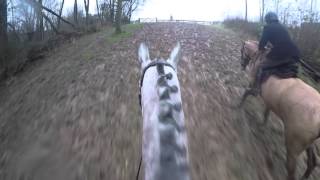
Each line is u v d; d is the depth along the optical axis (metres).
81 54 22.02
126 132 9.76
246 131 9.42
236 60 16.23
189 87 12.40
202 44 20.31
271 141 9.10
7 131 13.58
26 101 16.42
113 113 11.09
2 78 24.30
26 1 29.41
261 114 10.36
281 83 7.79
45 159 9.69
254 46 9.91
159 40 22.23
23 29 29.61
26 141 11.45
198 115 10.21
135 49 19.75
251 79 9.62
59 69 19.86
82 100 12.92
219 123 9.80
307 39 15.73
